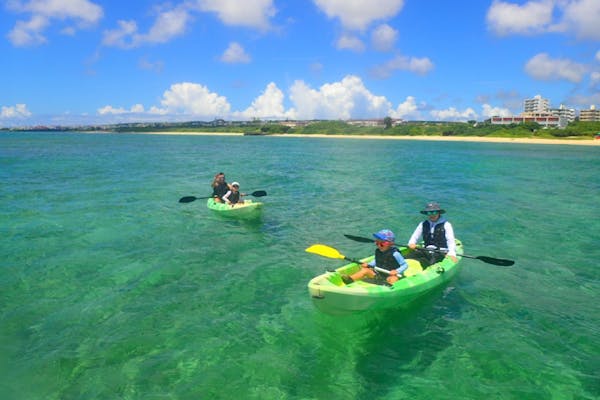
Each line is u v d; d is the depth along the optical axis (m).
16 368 5.30
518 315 6.87
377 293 6.34
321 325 6.45
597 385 5.09
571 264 9.36
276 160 38.31
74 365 5.38
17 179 21.64
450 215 14.34
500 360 5.60
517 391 4.98
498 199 17.69
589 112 163.12
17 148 51.06
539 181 24.00
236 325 6.43
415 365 5.49
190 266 8.87
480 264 9.28
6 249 9.74
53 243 10.26
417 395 4.91
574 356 5.70
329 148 62.84
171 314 6.75
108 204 15.18
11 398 4.76
